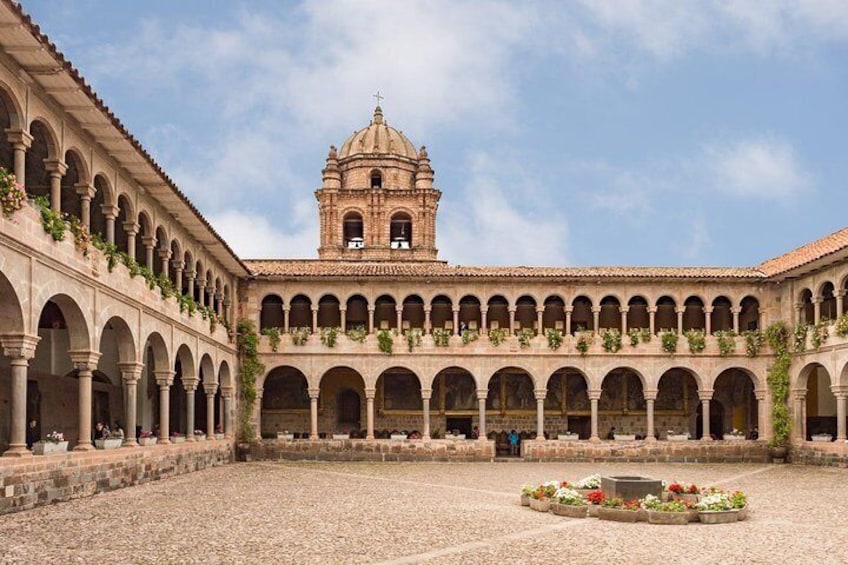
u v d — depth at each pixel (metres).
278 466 46.69
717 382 58.91
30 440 33.94
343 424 57.41
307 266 55.56
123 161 32.09
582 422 57.84
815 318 49.59
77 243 27.78
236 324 52.88
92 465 29.38
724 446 52.38
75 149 28.41
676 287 54.19
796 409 51.72
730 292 54.12
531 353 53.62
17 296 23.73
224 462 48.75
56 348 39.56
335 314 56.91
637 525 22.75
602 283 54.25
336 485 34.47
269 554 18.12
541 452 52.47
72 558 17.45
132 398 33.72
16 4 20.86
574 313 57.19
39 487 25.47
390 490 32.44
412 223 67.38
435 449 52.28
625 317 54.06
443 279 53.62
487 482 36.56
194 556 17.83
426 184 68.38
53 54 23.48
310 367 53.31
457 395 57.72
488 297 54.06
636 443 52.50
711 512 23.39
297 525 22.23
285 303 53.94
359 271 53.97
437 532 21.28
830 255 45.03
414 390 57.59
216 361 47.47
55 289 26.30
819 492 32.75
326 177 68.25
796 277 52.09
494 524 22.77
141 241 39.78
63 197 36.09
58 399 39.03
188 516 23.80
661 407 57.88
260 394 53.03
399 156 68.94
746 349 53.56
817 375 54.03
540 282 54.09
